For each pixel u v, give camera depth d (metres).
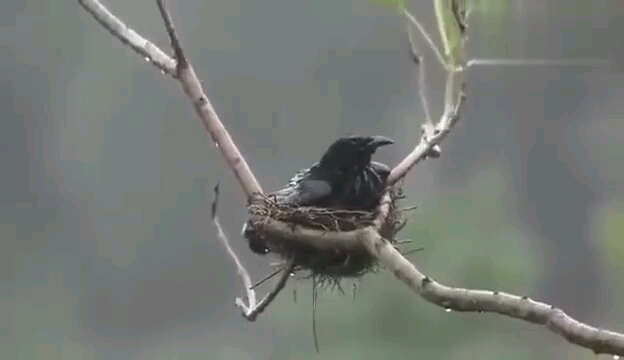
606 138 16.66
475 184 16.91
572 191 16.86
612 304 16.41
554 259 16.55
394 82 17.83
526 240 16.47
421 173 17.03
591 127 16.72
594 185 16.86
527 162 17.08
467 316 14.70
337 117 17.92
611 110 16.47
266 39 18.47
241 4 18.22
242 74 18.28
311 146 18.12
